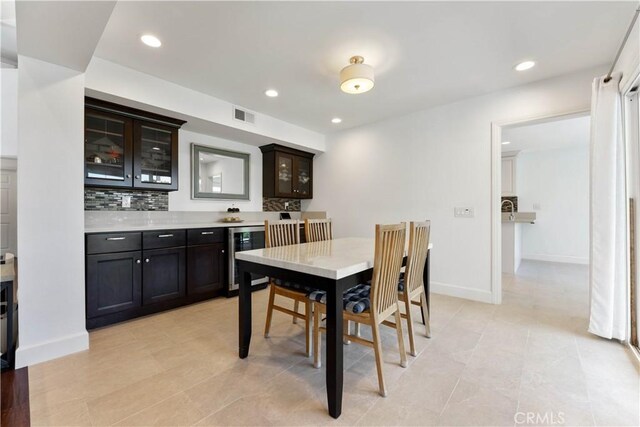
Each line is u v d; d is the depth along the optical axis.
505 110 2.98
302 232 4.00
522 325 2.50
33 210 1.88
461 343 2.17
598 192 2.20
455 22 1.92
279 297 3.35
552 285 3.85
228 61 2.41
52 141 1.94
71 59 1.88
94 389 1.61
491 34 2.04
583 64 2.46
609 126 2.14
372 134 4.07
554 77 2.70
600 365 1.84
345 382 1.69
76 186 2.04
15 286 2.01
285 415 1.42
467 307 2.96
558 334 2.31
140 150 2.83
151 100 2.66
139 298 2.62
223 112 3.26
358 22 1.92
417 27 1.97
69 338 1.99
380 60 2.39
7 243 3.47
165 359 1.93
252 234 3.53
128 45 2.17
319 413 1.44
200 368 1.83
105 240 2.41
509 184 6.00
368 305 1.68
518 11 1.81
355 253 1.96
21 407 1.46
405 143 3.74
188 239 2.98
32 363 1.85
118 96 2.46
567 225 5.63
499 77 2.70
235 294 3.37
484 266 3.14
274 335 2.33
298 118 3.89
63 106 1.98
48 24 1.52
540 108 2.78
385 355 2.00
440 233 3.44
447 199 3.38
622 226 2.14
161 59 2.38
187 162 3.56
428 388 1.63
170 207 3.41
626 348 2.06
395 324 1.88
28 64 1.85
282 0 1.71
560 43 2.15
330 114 3.73
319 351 1.88
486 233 3.12
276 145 4.21
